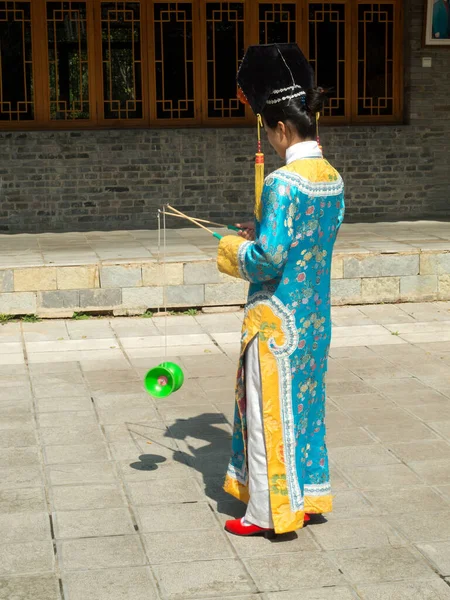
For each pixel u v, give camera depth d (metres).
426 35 12.36
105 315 8.22
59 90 11.95
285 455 3.70
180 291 8.29
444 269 8.75
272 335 3.68
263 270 3.59
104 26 11.91
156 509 4.09
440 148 12.73
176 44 12.10
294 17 12.24
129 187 12.05
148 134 11.98
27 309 8.04
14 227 11.82
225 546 3.73
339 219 3.81
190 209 12.23
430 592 3.32
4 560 3.59
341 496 4.23
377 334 7.55
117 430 5.16
